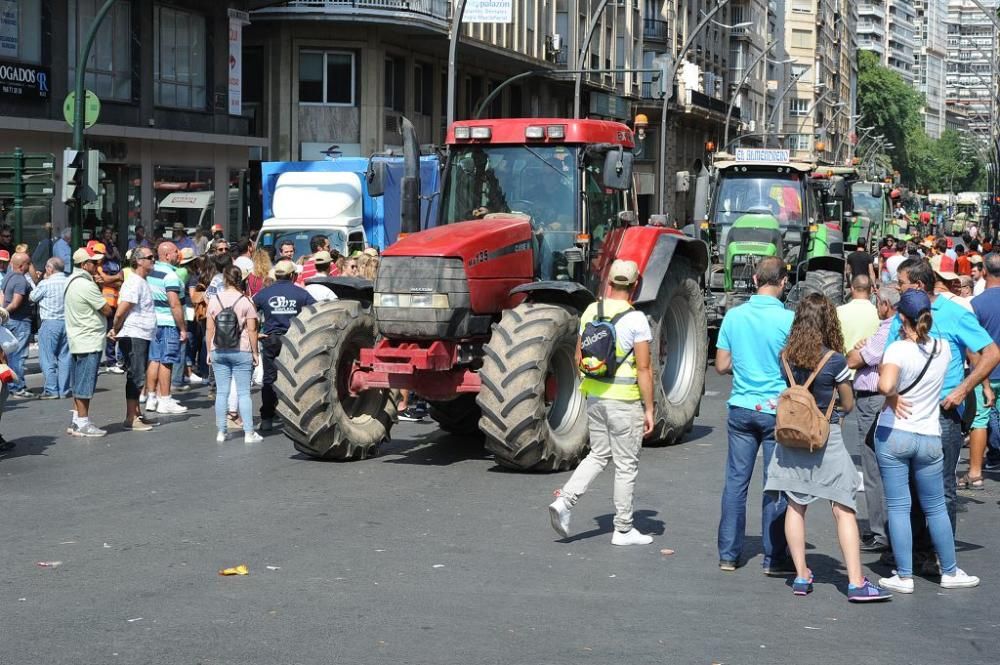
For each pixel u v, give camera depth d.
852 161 33.56
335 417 13.37
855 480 8.58
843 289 24.55
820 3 135.50
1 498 11.71
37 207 30.97
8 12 30.88
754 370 9.05
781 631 7.81
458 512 11.12
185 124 37.78
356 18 43.00
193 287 20.83
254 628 7.71
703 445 15.05
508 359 12.57
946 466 9.72
